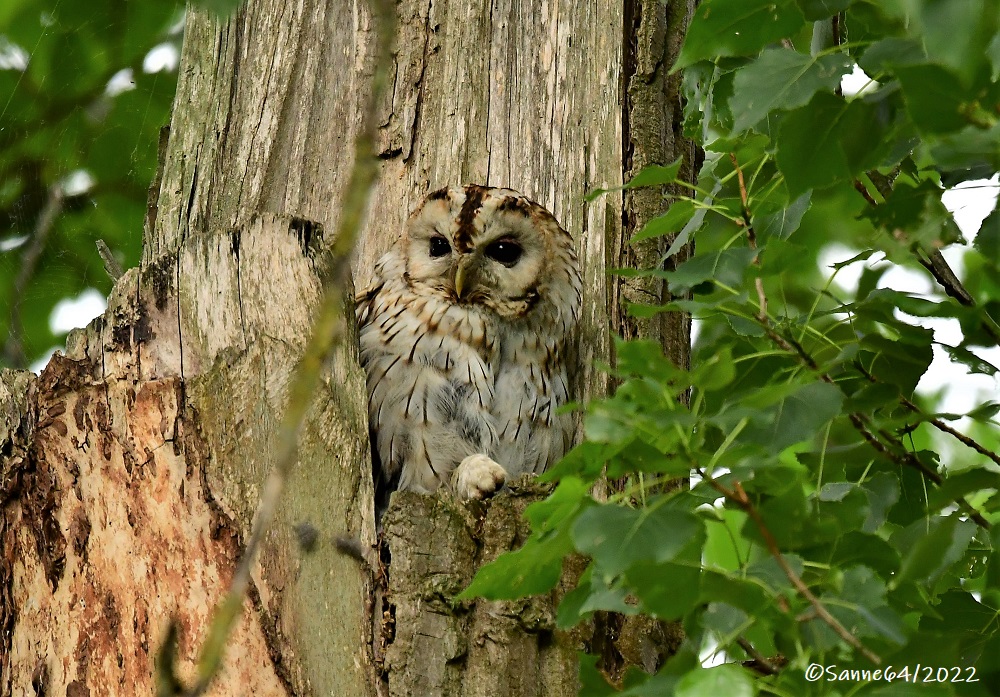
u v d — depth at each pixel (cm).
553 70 921
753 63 524
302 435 677
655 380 457
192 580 640
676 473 486
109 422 670
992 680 571
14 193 1222
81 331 697
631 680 541
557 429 917
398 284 927
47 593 656
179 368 677
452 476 877
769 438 480
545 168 916
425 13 945
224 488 657
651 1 901
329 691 632
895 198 563
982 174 576
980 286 767
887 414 600
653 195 866
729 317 611
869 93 504
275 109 931
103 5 1132
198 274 699
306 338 692
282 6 961
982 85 443
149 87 1192
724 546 895
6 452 679
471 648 633
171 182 930
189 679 620
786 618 445
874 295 562
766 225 635
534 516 504
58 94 1181
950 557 518
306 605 646
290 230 716
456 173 927
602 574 449
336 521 670
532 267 911
